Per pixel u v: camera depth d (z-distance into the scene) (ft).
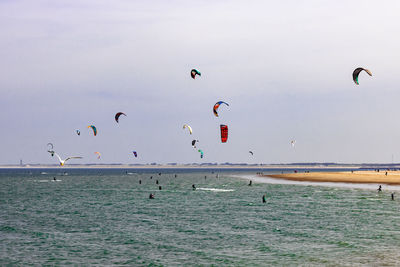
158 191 261.03
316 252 87.51
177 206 170.40
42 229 116.37
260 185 314.96
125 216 141.59
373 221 127.44
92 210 159.63
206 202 185.98
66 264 80.07
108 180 449.06
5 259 83.66
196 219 133.39
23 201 197.77
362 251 88.07
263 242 97.66
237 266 77.87
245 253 87.30
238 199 199.52
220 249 90.94
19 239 102.53
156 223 125.90
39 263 80.74
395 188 267.80
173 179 469.98
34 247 93.91
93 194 239.71
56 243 97.91
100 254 87.40
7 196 227.20
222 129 139.44
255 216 139.44
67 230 114.62
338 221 127.65
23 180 449.89
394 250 88.84
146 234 108.06
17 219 136.15
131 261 81.82
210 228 116.37
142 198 209.97
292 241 98.37
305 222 126.21
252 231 111.65
